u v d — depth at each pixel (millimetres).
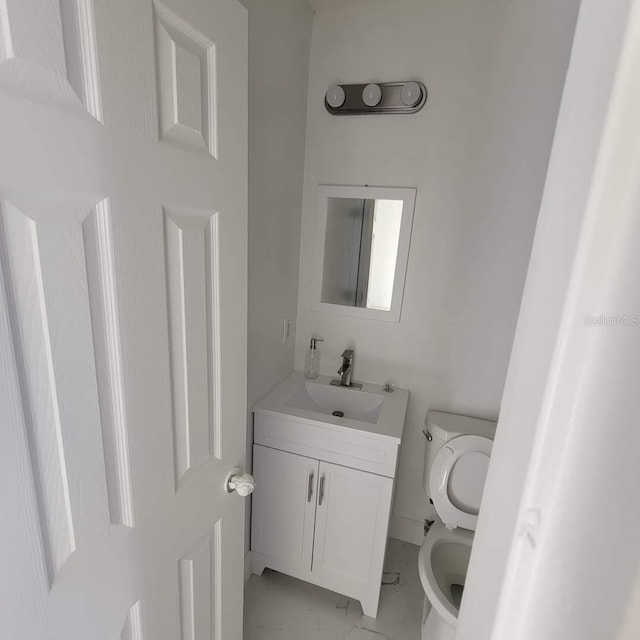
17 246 442
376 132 1658
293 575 1702
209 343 853
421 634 1526
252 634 1522
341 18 1598
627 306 447
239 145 859
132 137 580
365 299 1829
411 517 1999
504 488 678
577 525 527
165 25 624
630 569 413
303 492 1592
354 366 1912
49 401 504
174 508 796
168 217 679
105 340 583
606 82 465
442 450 1529
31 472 487
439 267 1694
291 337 1914
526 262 1576
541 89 1431
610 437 465
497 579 692
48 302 484
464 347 1733
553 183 560
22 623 500
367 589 1590
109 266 569
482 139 1535
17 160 431
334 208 1779
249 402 1566
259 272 1511
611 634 436
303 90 1652
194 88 700
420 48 1538
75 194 505
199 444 852
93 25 498
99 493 604
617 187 473
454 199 1617
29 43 427
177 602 852
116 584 665
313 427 1516
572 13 1342
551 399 574
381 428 1483
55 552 539
